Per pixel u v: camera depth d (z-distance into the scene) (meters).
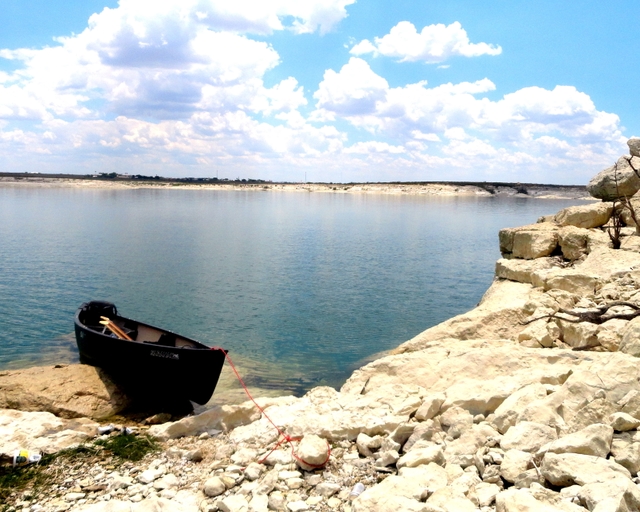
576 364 10.61
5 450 9.65
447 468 7.43
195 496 7.84
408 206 148.62
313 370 19.02
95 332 15.61
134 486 8.40
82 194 179.12
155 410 14.65
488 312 15.52
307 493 7.68
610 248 18.53
